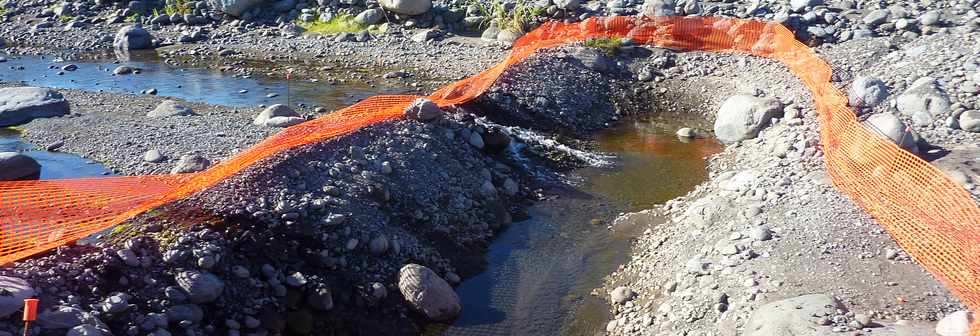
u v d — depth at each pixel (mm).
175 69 12891
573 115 10242
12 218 5633
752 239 6105
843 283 5379
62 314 4594
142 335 4809
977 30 11812
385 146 7480
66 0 16938
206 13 15945
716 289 5613
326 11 15289
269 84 11906
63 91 11195
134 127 8703
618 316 5867
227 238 5648
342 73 12547
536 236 7156
